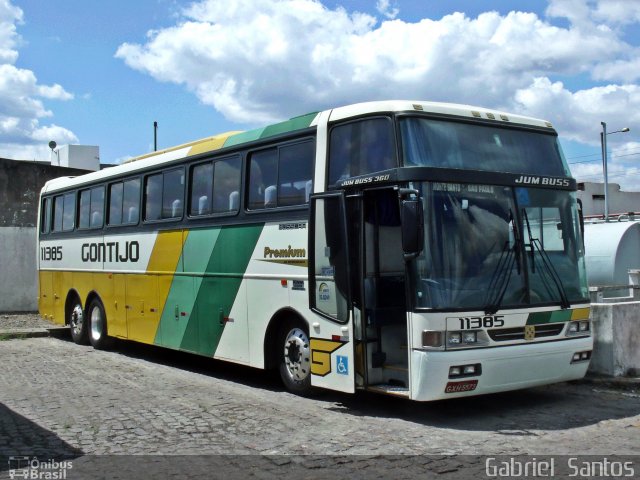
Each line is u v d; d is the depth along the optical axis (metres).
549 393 9.45
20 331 17.58
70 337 17.58
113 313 14.24
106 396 9.65
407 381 7.64
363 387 8.15
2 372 11.97
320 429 7.55
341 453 6.61
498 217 8.02
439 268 7.50
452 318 7.44
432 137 7.95
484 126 8.39
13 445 7.09
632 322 10.20
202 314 11.18
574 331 8.43
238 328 10.30
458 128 8.18
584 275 8.69
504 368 7.71
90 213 15.37
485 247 7.84
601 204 50.06
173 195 12.21
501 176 8.12
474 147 8.21
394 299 8.52
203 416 8.27
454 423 7.81
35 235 22.59
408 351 7.54
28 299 22.45
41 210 18.11
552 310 8.17
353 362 8.17
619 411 8.38
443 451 6.65
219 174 10.98
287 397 9.41
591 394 9.35
